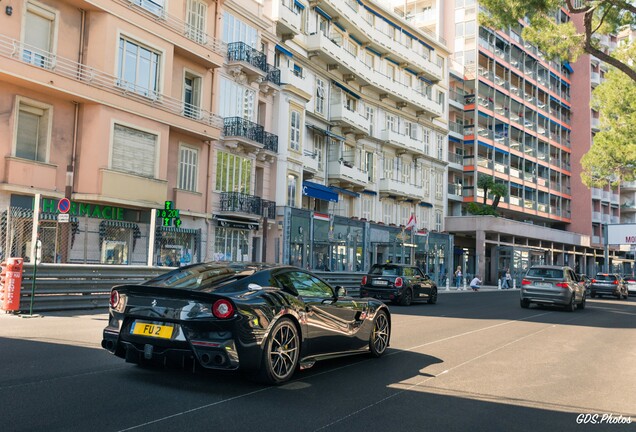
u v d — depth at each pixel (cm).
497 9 1845
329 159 3544
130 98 2053
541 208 6341
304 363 664
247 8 2762
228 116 2623
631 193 7888
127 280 1461
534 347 1040
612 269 7725
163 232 2227
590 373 799
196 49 2350
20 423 442
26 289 1223
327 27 3575
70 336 908
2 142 1742
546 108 6631
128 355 618
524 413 559
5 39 1733
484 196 5191
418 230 3997
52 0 1870
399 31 4322
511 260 4869
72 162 1938
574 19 6638
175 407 509
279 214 2870
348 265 3262
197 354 563
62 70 1891
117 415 476
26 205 1786
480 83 5350
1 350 756
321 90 3475
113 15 2003
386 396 598
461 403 586
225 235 2602
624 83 2784
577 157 7150
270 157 2888
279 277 680
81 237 1938
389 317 879
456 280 4538
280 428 465
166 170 2214
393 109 4209
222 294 581
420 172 4594
